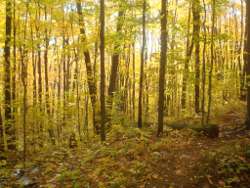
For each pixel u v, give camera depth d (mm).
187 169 10781
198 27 16172
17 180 12406
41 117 18266
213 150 11516
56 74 30375
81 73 23281
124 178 10672
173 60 16891
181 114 19922
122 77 25844
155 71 22594
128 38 17234
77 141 17031
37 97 19766
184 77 16969
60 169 12500
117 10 17672
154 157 11609
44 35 19438
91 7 18672
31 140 17406
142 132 13766
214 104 20328
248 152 10969
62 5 19031
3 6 17422
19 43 15945
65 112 20734
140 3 15547
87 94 20016
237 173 10320
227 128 14891
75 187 10875
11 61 17359
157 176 10656
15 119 16625
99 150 13047
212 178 10289
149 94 24906
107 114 17891
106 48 19062
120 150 12469
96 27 19609
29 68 25656
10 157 15359
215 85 19625
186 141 12844
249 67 14508
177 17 23438
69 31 21594
